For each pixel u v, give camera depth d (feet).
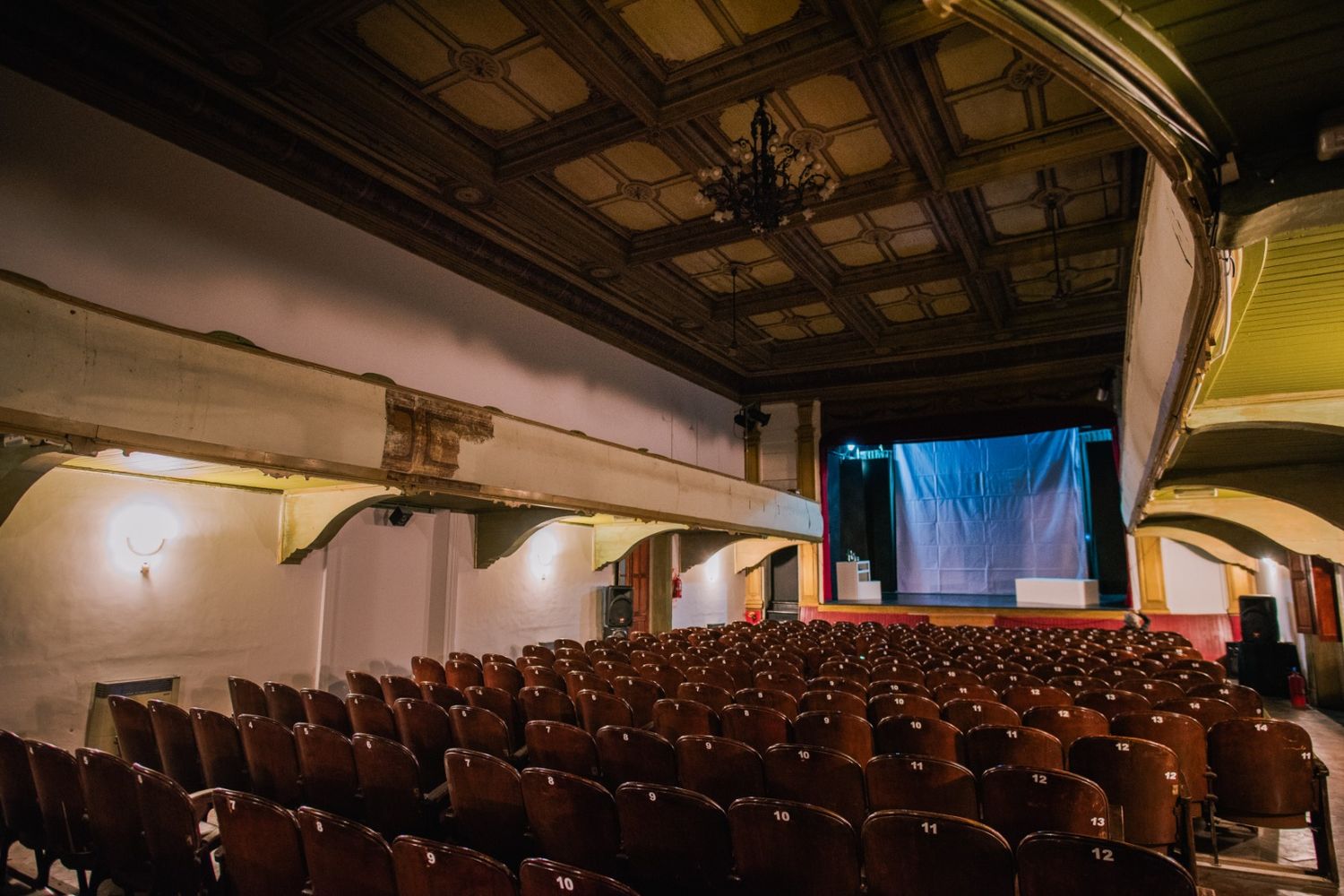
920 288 38.50
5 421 11.06
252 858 8.55
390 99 21.81
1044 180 27.37
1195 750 12.66
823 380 50.55
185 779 13.48
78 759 10.06
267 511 22.47
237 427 14.48
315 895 8.04
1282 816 12.52
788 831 8.02
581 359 37.65
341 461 16.75
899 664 20.57
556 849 9.47
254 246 22.88
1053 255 31.81
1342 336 10.29
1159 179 8.00
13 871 11.51
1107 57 4.88
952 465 58.95
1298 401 13.23
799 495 46.16
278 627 22.65
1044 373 44.47
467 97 22.26
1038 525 55.57
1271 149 5.46
